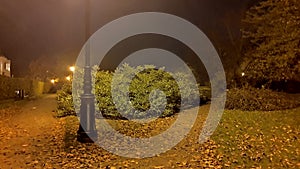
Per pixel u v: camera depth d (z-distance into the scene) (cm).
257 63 1686
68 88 1662
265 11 1553
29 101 2888
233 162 789
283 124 1178
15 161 826
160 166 771
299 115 1338
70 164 790
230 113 1414
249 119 1268
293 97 1808
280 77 1623
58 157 852
